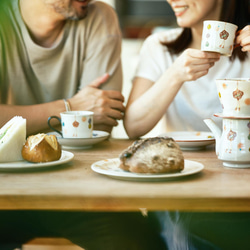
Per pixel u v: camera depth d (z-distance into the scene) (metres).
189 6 1.72
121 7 5.31
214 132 1.21
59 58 1.98
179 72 1.64
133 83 2.07
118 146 1.56
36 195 0.91
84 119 1.47
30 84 1.99
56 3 1.81
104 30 2.04
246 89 1.12
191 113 1.96
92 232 1.23
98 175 1.09
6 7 1.86
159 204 0.89
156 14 5.34
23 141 1.22
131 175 1.00
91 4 2.09
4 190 0.94
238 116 1.13
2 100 1.96
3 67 1.91
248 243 1.15
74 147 1.50
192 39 1.97
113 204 0.90
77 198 0.90
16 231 1.24
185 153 1.42
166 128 2.06
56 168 1.18
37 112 1.70
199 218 1.21
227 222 1.18
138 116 1.81
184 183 1.00
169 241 1.23
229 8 1.82
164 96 1.75
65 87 2.04
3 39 1.87
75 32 1.99
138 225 1.27
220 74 1.93
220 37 1.34
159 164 1.02
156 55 2.05
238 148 1.13
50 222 1.23
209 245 1.17
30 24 1.89
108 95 1.83
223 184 0.98
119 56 2.10
